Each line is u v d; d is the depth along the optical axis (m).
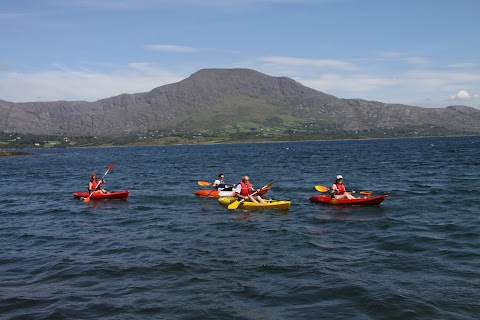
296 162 61.72
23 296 9.20
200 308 8.45
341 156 76.50
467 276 9.91
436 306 8.24
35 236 15.31
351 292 9.09
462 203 20.47
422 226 15.53
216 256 12.05
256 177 38.69
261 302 8.71
